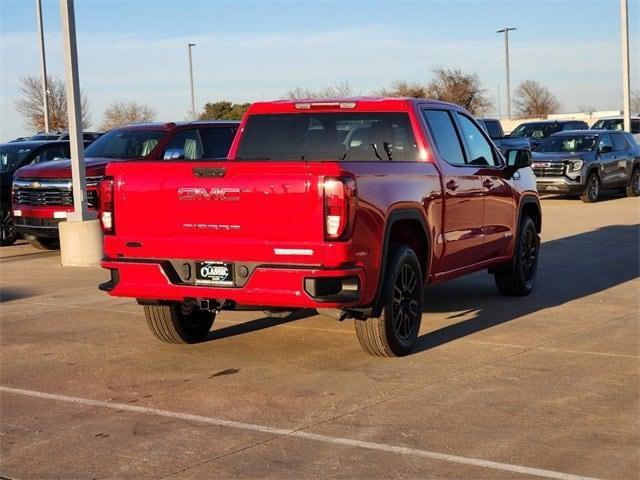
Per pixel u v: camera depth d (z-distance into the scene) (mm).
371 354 7652
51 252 15406
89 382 7094
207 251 6977
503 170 9727
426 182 7930
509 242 9922
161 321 7996
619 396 6449
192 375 7238
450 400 6406
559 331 8570
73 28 13156
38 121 46094
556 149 24875
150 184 7156
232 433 5820
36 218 14664
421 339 8312
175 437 5773
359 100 8539
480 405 6281
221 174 6883
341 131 8633
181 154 13680
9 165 17031
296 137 8766
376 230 6992
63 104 46281
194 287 7043
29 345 8383
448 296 10516
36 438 5820
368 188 6902
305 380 7008
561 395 6488
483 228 9227
